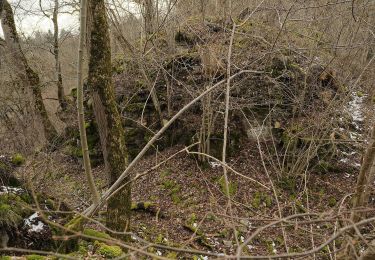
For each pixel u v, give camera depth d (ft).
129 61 34.22
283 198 27.25
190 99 31.30
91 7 15.70
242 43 26.96
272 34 26.78
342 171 29.40
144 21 30.63
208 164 31.37
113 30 30.14
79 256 14.73
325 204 26.73
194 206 27.91
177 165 32.22
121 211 17.52
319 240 17.48
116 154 17.22
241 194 27.89
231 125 32.04
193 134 32.65
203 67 27.50
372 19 25.99
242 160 31.01
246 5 30.48
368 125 24.38
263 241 22.65
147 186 31.27
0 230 15.26
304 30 27.94
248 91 30.19
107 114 16.89
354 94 32.73
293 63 29.14
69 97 44.50
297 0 22.61
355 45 22.30
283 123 31.14
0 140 25.88
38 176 23.13
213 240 23.41
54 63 46.60
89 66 16.46
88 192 31.07
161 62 30.12
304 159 27.66
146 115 34.94
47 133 37.78
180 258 20.83
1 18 35.63
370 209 8.06
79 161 36.68
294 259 11.50
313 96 29.22
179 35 33.32
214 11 33.40
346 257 9.36
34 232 16.03
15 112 29.19
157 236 24.30
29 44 40.55
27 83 34.96
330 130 28.07
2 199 16.48
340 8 24.66
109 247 15.38
